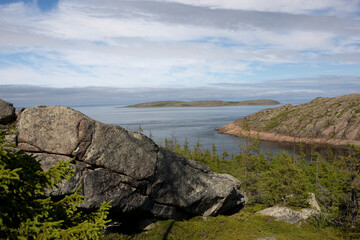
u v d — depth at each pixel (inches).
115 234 711.1
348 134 6870.1
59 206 348.8
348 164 1542.8
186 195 883.4
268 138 7765.8
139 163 731.4
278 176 1935.3
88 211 631.2
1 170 274.1
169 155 844.6
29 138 602.5
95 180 638.5
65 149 617.9
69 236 298.0
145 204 765.3
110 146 676.7
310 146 6702.8
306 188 1782.7
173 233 814.5
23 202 305.3
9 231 277.7
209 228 901.8
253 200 2032.5
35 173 335.3
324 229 1242.0
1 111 612.1
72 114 640.4
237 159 3243.1
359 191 1466.5
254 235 911.7
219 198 991.6
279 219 1266.0
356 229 1267.2
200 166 980.6
